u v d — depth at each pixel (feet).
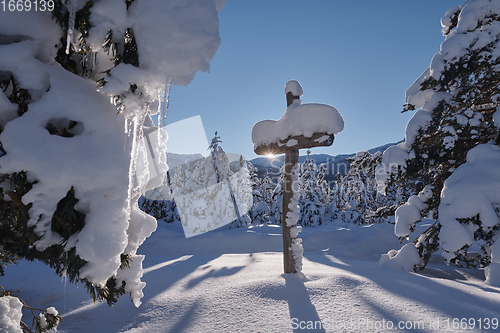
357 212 91.66
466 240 16.22
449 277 19.07
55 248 5.92
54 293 14.49
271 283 12.23
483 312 9.05
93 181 5.45
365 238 43.37
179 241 47.55
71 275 5.64
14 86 5.38
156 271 18.03
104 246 5.34
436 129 21.88
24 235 5.39
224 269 17.79
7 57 5.00
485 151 18.44
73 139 5.48
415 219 21.88
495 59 19.58
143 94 5.41
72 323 10.02
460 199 16.96
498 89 21.45
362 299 10.45
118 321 9.96
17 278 18.48
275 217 77.20
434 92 22.02
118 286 6.53
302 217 77.87
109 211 5.52
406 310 9.39
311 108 14.42
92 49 5.46
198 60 5.34
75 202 5.58
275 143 16.19
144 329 9.12
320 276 13.66
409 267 19.71
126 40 5.56
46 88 5.50
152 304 11.23
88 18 5.22
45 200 5.18
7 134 4.93
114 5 5.04
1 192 5.55
